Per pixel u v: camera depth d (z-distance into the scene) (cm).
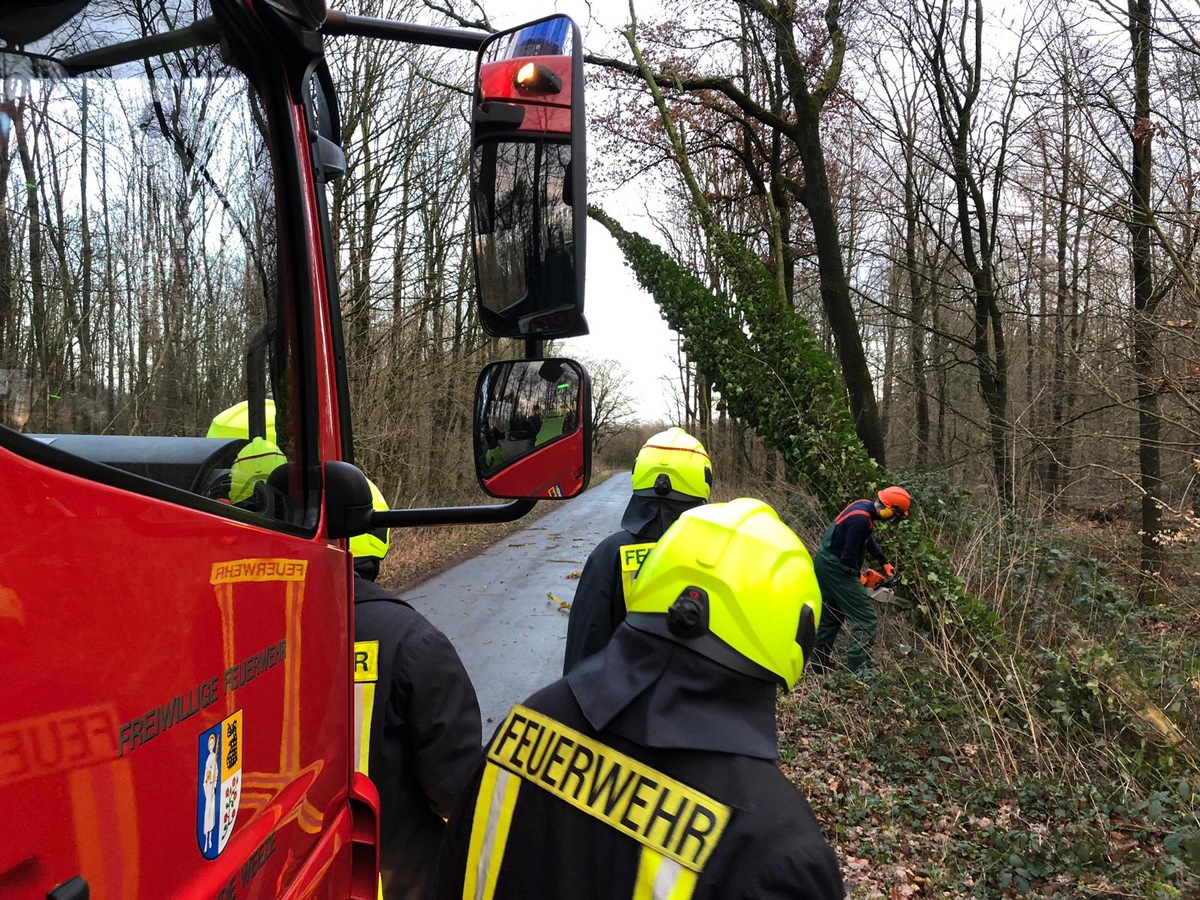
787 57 1058
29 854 71
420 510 176
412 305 1608
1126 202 729
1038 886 370
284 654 132
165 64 125
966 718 511
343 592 168
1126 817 402
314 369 161
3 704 69
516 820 132
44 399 109
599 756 129
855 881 385
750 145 1577
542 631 814
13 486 72
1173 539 647
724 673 125
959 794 454
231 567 113
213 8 132
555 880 125
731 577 126
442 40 179
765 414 872
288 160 158
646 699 127
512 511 175
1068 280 988
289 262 158
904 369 1783
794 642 128
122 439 119
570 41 163
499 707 586
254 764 118
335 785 157
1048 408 1012
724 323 923
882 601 640
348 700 168
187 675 98
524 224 165
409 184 1578
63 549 77
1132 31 789
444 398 1823
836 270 1052
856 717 548
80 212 114
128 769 85
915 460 1805
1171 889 329
